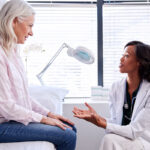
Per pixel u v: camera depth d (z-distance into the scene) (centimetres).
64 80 227
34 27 226
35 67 226
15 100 120
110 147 127
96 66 227
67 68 226
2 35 122
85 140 190
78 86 227
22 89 124
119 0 227
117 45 226
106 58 227
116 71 227
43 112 139
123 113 154
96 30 228
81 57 174
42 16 227
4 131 106
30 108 130
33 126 111
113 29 226
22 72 131
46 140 110
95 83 227
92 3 228
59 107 170
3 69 111
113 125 134
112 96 160
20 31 126
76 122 190
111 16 227
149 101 137
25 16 124
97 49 225
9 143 104
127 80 160
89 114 141
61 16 228
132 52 151
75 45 227
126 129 131
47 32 227
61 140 111
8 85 112
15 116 109
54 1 228
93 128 190
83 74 227
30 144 102
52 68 225
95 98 205
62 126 115
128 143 129
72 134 115
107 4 226
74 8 228
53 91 175
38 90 174
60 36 227
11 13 121
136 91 151
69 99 221
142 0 227
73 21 228
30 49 194
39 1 227
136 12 226
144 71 148
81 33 228
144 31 225
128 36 226
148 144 132
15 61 131
